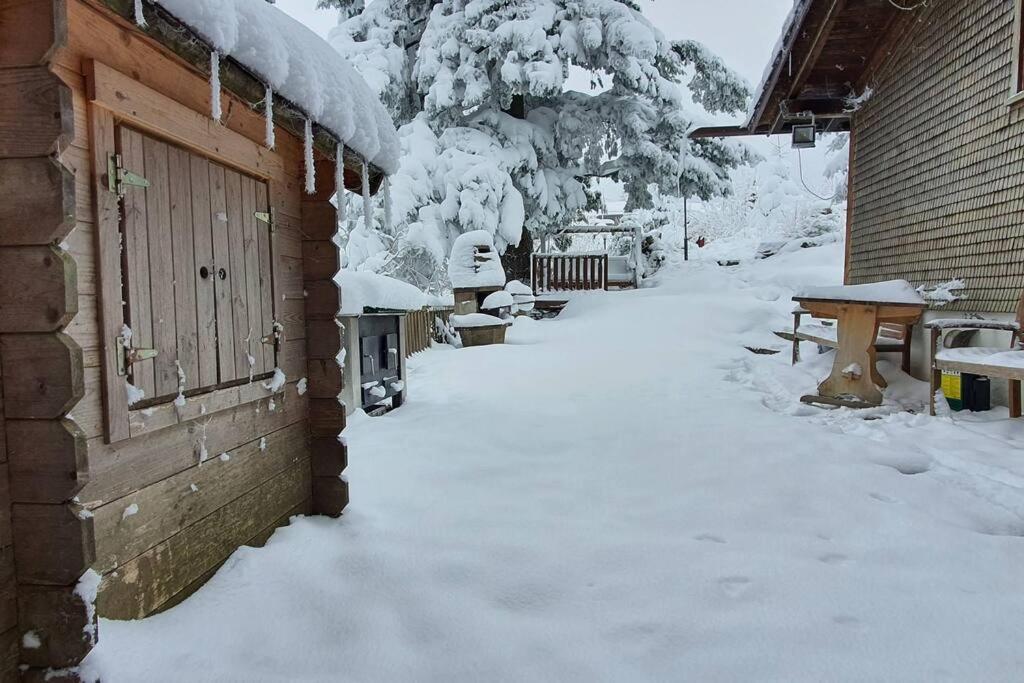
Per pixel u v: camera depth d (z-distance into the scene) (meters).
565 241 21.42
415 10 16.70
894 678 1.76
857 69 7.35
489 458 4.09
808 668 1.82
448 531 2.85
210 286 2.36
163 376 2.07
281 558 2.52
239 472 2.54
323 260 3.11
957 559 2.49
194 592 2.23
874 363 5.44
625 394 6.32
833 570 2.42
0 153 1.55
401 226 13.75
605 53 15.15
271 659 1.91
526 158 15.18
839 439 4.24
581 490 3.44
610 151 17.03
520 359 8.70
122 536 1.89
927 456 3.79
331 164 3.17
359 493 3.39
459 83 14.80
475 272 10.91
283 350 2.91
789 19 6.52
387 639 2.02
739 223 28.47
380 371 5.67
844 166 14.52
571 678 1.81
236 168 2.56
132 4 1.60
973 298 5.15
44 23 1.51
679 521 2.97
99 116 1.81
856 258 7.57
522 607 2.22
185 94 2.19
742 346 9.54
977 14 5.12
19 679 1.65
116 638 1.80
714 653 1.91
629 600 2.24
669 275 16.25
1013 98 4.62
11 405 1.60
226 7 1.89
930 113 5.85
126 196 1.91
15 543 1.62
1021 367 3.83
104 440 1.82
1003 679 1.75
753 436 4.40
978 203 5.11
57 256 1.55
